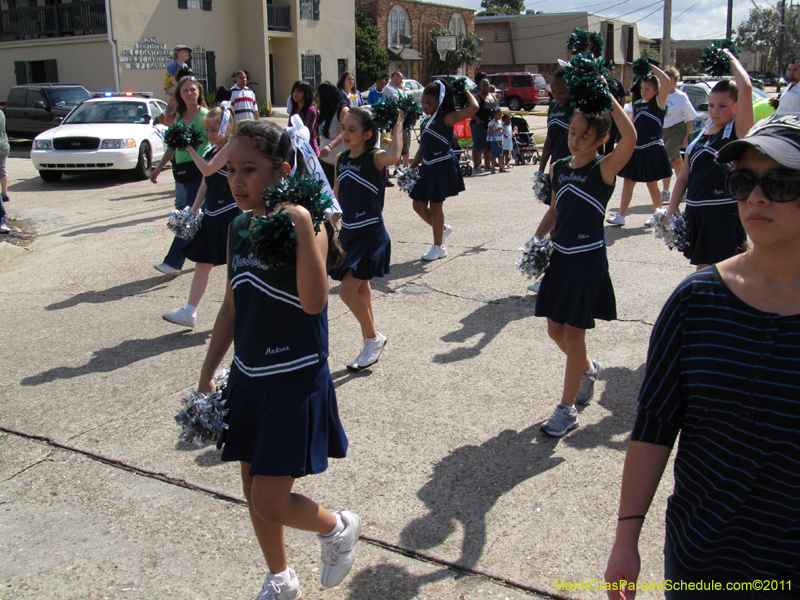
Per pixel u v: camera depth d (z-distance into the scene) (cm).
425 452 366
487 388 441
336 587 269
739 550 163
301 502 240
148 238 885
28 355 518
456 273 690
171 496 335
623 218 858
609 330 529
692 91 1541
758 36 5306
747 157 151
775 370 150
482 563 280
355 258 458
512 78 3703
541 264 374
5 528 313
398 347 512
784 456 151
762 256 154
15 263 797
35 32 2430
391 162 463
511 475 342
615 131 853
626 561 169
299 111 877
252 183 236
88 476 354
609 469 345
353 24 3206
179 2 2470
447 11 4438
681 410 171
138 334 558
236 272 234
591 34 554
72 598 269
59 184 1362
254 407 235
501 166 1393
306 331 233
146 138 1405
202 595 269
